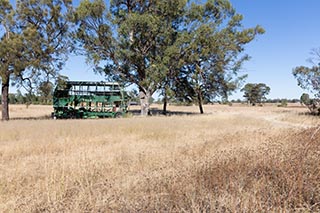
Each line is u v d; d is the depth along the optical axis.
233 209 2.96
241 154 5.16
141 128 12.44
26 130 11.22
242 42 26.44
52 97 23.09
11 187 4.20
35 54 18.66
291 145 5.54
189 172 4.33
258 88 91.06
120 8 23.56
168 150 7.11
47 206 3.35
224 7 25.50
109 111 24.50
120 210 3.16
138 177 4.36
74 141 9.05
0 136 9.87
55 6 19.94
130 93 27.41
